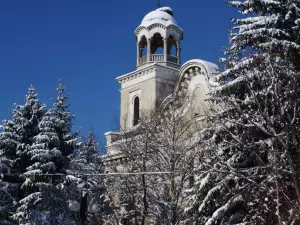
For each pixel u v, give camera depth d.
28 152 35.59
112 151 41.31
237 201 21.56
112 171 37.03
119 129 42.47
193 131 35.44
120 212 34.81
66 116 38.12
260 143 19.95
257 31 22.59
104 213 34.28
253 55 21.53
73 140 37.38
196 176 28.19
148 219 36.75
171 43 49.62
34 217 33.78
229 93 22.55
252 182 19.64
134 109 48.56
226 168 20.97
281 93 20.45
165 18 49.06
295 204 19.77
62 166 36.41
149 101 46.25
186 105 35.44
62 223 34.16
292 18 23.02
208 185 23.09
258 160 20.38
